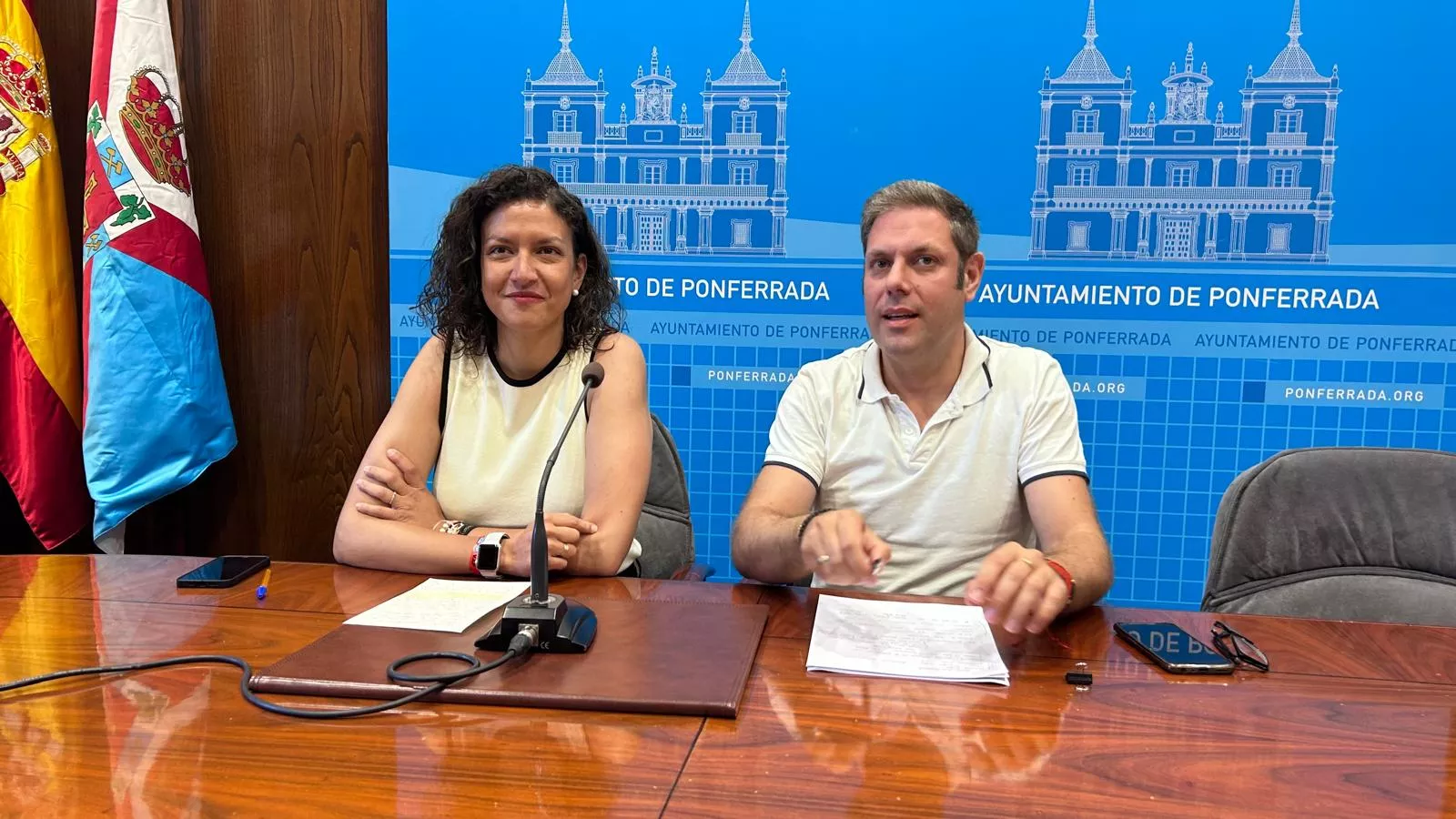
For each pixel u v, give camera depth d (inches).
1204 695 34.1
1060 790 26.7
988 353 63.0
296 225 94.5
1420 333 83.7
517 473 61.7
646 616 42.2
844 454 63.4
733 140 89.3
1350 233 83.4
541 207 60.2
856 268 89.4
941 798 26.2
